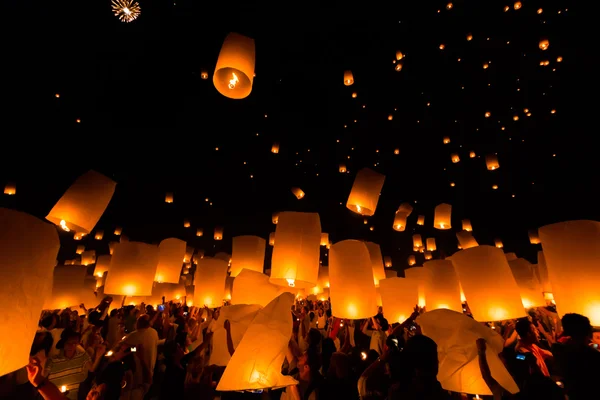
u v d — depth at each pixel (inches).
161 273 237.8
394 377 81.4
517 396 91.0
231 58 103.1
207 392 143.4
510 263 220.5
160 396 146.7
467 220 438.3
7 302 49.3
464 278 149.6
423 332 113.0
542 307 227.6
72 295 227.3
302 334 201.0
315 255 161.5
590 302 110.7
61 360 140.3
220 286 218.5
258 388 88.4
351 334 222.1
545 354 133.7
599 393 79.7
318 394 111.4
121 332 236.1
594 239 114.6
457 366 103.6
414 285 187.3
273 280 163.3
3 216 51.0
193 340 210.7
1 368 47.6
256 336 93.8
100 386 103.7
